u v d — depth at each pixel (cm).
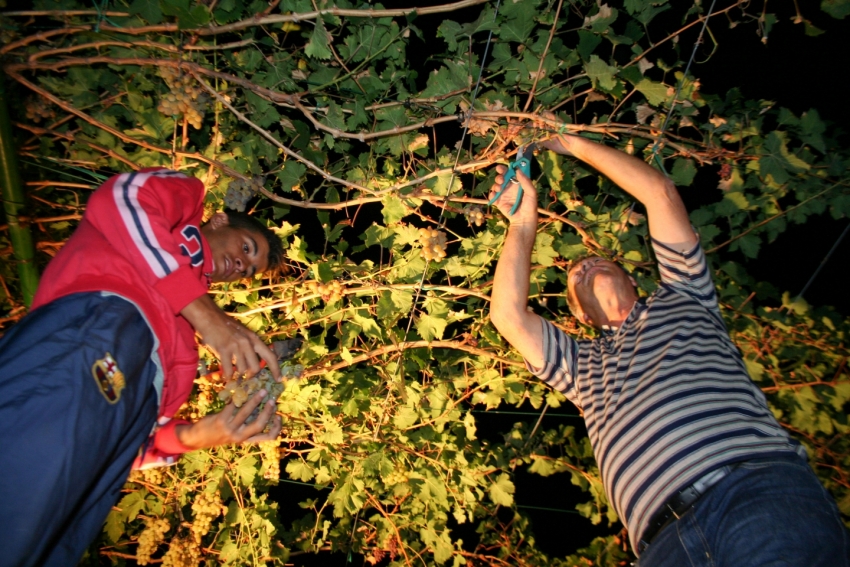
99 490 138
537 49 220
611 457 176
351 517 333
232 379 159
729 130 246
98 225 140
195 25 190
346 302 271
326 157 261
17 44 196
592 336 286
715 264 294
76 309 129
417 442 307
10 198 185
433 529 314
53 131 226
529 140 227
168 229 143
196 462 279
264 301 263
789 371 311
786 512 145
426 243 234
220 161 241
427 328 252
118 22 220
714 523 154
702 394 167
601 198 281
